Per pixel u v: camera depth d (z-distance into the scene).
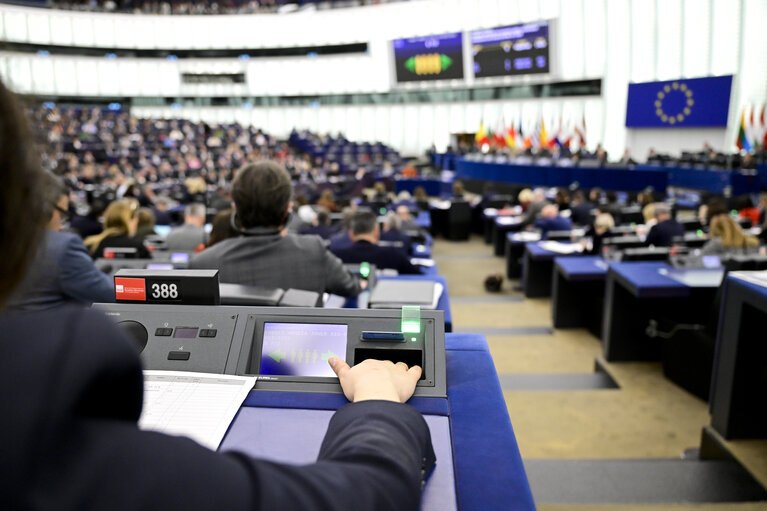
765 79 13.34
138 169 14.80
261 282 1.72
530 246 6.20
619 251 4.91
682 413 3.31
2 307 0.34
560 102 19.14
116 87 27.42
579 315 5.23
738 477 2.38
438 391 0.90
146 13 26.86
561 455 2.85
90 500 0.31
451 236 10.95
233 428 0.78
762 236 6.05
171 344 0.96
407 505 0.48
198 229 4.65
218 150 19.47
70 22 26.39
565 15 18.41
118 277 1.04
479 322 5.61
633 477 2.45
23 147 0.33
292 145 23.66
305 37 25.88
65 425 0.33
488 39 19.78
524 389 3.74
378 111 25.02
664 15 15.77
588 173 13.73
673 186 13.64
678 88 15.25
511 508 0.65
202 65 27.14
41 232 0.34
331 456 0.51
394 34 23.83
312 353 0.95
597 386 3.77
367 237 3.31
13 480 0.30
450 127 23.20
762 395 2.52
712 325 3.38
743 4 13.55
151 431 0.37
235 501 0.35
